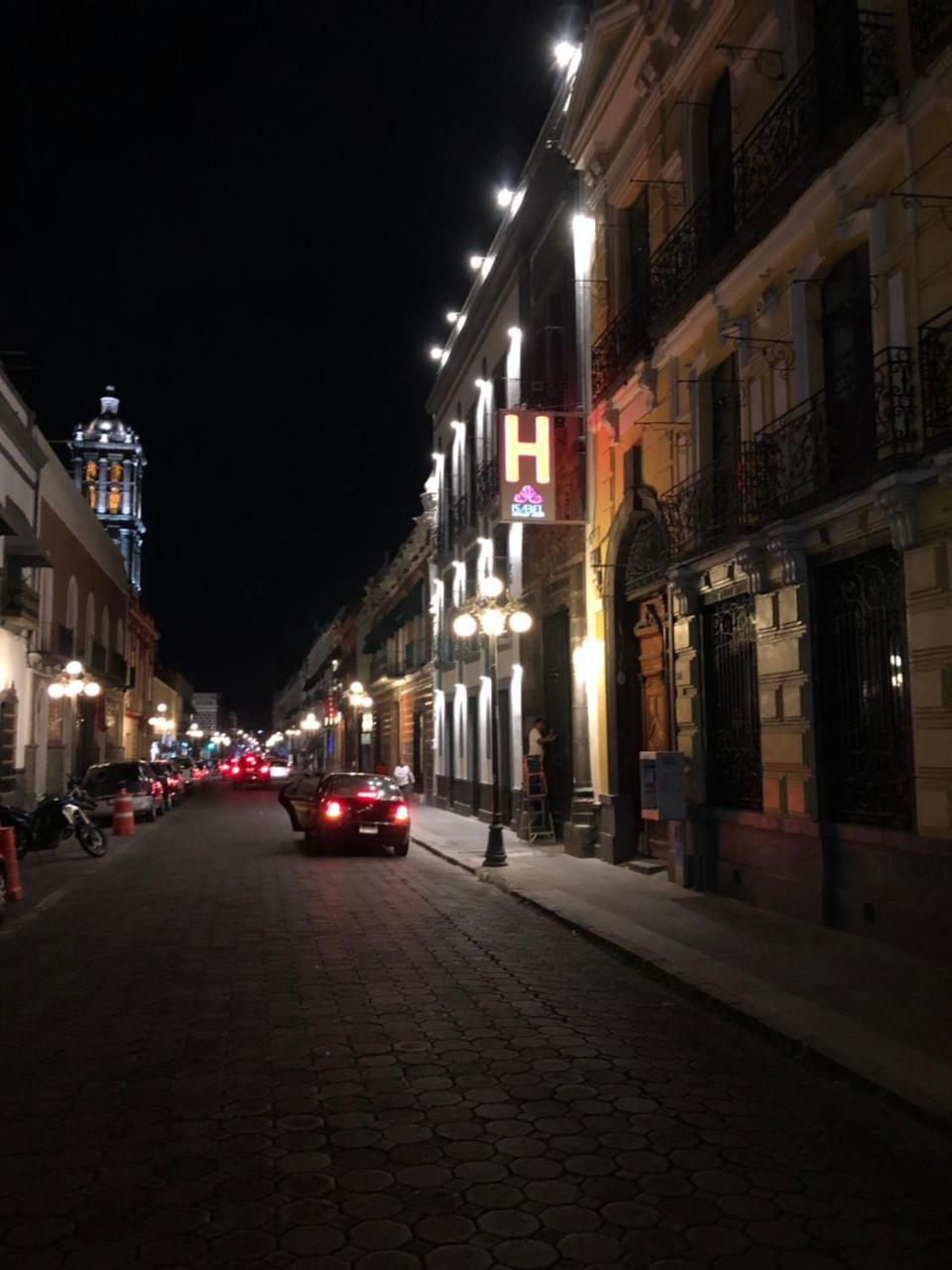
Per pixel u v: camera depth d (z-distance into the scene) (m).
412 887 14.03
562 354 18.55
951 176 8.05
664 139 13.84
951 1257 3.76
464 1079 5.76
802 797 10.15
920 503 8.22
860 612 9.50
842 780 9.77
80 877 15.30
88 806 21.86
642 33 14.12
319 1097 5.42
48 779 29.36
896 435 8.29
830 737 9.93
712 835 12.36
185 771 44.62
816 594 10.05
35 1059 6.13
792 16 10.37
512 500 16.73
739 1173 4.50
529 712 20.09
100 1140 4.84
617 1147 4.77
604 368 15.51
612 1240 3.85
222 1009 7.27
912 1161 4.68
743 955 8.73
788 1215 4.08
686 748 12.87
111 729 43.66
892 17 8.69
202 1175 4.43
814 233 10.04
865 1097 5.56
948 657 7.98
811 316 10.25
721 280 11.82
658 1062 6.16
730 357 12.26
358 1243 3.81
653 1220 4.02
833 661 9.95
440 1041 6.50
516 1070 5.94
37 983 8.18
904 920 8.62
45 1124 5.05
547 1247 3.79
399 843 18.09
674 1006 7.54
